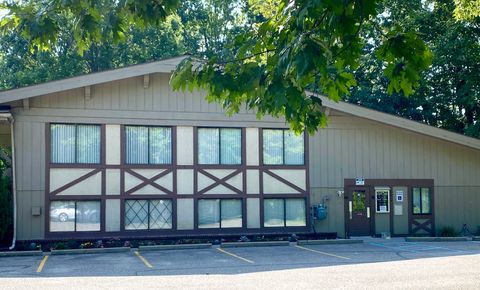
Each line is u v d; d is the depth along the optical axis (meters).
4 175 20.38
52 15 5.96
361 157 22.31
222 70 5.68
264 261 15.30
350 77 5.66
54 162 19.34
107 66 32.97
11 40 31.03
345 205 22.00
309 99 5.77
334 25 4.92
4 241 19.19
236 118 21.03
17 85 32.41
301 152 21.70
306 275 12.47
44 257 16.94
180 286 11.16
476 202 23.44
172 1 5.92
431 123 31.61
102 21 6.11
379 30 5.70
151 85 20.30
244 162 21.02
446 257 15.81
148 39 33.41
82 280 12.13
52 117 19.33
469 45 26.77
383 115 21.56
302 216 21.48
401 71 5.58
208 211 20.61
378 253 17.06
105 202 19.66
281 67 4.84
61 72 31.58
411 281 11.55
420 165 23.00
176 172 20.38
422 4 29.62
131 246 19.30
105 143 19.78
